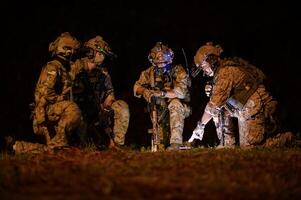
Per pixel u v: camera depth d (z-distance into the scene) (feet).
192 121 114.32
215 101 83.30
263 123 85.20
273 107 86.79
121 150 78.89
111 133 86.07
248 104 84.43
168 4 128.36
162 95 86.22
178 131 85.25
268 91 88.69
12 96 118.11
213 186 53.62
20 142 80.79
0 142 108.37
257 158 66.80
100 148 82.48
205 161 64.39
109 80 87.40
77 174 57.52
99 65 86.74
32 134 114.11
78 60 85.56
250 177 57.21
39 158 68.69
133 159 66.28
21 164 64.03
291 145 86.12
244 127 85.25
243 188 53.47
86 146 82.38
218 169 60.03
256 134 84.69
